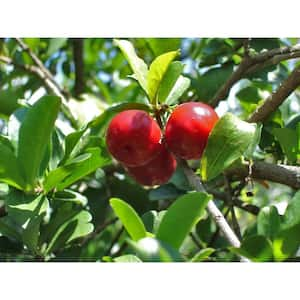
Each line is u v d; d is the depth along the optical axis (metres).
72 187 0.30
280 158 0.26
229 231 0.18
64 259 0.24
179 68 0.22
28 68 0.34
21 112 0.24
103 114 0.22
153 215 0.20
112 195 0.30
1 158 0.21
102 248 0.29
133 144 0.20
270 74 0.31
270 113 0.24
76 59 0.36
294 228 0.18
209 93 0.29
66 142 0.22
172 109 0.22
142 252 0.16
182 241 0.17
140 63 0.22
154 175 0.22
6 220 0.23
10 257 0.23
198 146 0.20
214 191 0.27
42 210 0.22
